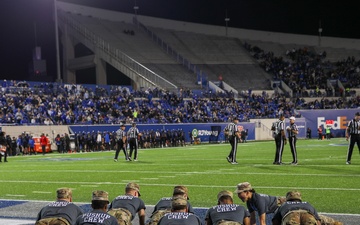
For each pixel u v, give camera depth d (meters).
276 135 18.28
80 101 39.62
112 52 54.00
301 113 47.34
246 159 21.59
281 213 6.11
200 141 41.88
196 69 57.19
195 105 46.25
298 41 65.44
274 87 55.88
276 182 13.10
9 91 38.25
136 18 64.06
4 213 9.47
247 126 45.16
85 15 61.53
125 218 6.24
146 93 45.38
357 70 57.97
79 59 57.97
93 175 16.12
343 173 14.92
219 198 6.16
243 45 65.00
